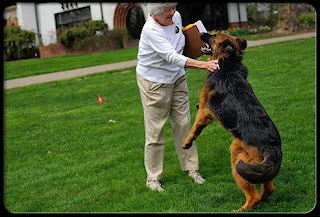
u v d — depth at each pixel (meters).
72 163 4.91
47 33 24.03
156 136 3.91
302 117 5.77
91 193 3.96
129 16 23.11
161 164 4.02
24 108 8.36
